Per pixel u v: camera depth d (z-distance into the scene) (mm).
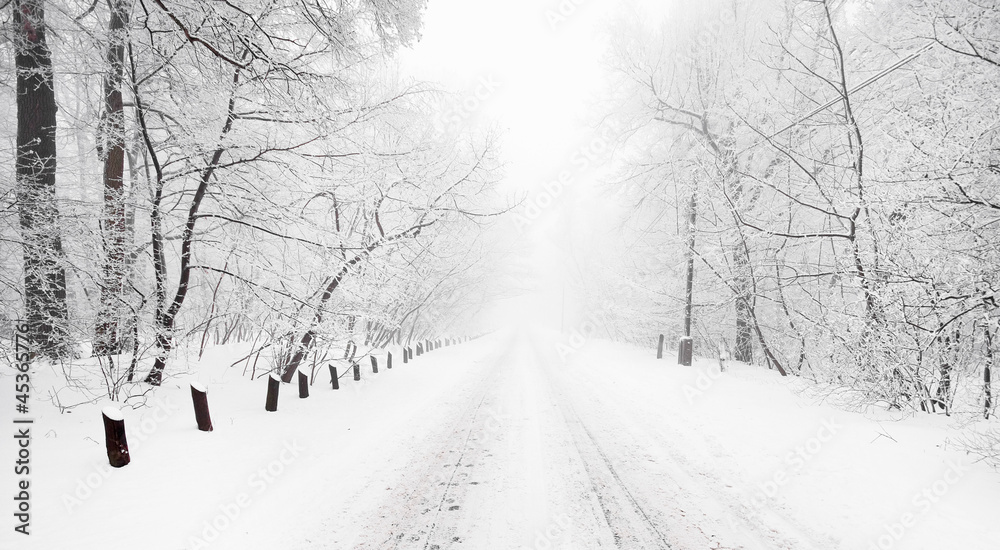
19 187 6461
